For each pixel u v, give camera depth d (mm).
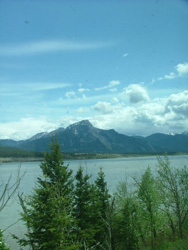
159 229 29469
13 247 32750
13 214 48094
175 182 27500
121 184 31531
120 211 26844
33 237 17969
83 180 27031
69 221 18844
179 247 22266
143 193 27344
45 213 18078
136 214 26969
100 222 25188
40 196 19203
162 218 27188
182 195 27141
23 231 38969
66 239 18406
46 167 25938
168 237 29078
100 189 28719
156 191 27438
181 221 28344
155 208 26875
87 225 23984
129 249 25562
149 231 29922
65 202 20141
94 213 25281
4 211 49594
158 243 27969
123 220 26031
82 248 21391
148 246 28703
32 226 18031
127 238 25750
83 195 25609
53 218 17641
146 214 26891
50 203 18234
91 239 22719
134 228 26219
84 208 24938
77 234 22312
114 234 25234
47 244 17062
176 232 28875
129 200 27234
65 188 25672
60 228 17719
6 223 43188
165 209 28375
